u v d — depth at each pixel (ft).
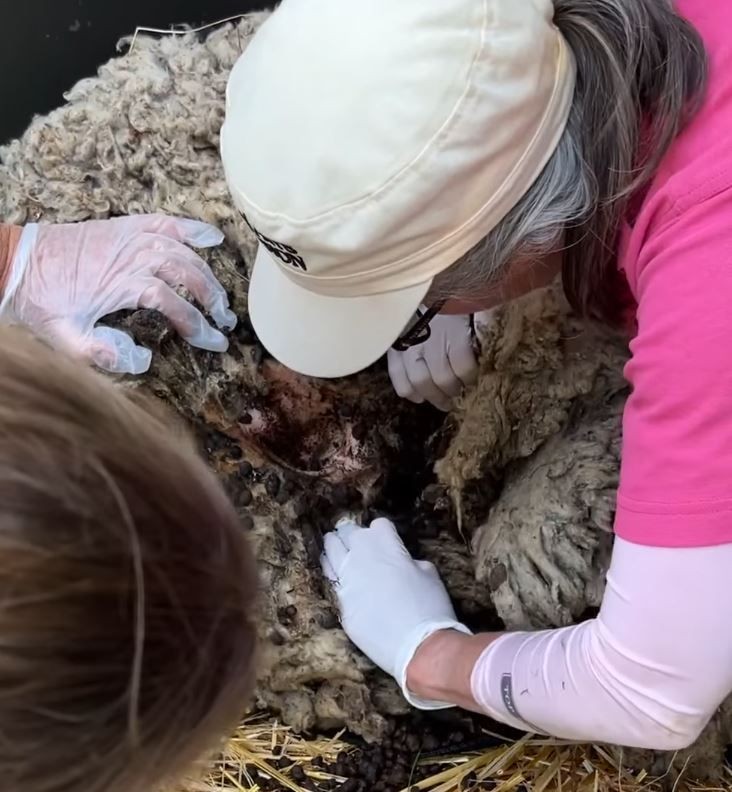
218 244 4.07
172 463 1.63
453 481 4.03
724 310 2.31
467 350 3.95
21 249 3.88
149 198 4.31
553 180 2.56
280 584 3.98
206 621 1.59
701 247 2.39
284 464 4.18
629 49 2.49
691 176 2.45
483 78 2.39
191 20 5.02
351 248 2.57
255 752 3.96
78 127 4.30
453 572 4.17
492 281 2.76
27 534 1.38
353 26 2.44
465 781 3.87
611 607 2.60
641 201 2.60
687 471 2.35
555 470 3.63
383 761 3.94
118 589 1.44
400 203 2.48
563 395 3.77
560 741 3.87
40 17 4.76
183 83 4.34
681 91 2.49
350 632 3.87
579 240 2.72
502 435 3.94
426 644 3.53
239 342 3.98
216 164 4.25
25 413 1.45
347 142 2.46
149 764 1.60
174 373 3.85
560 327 3.68
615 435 3.60
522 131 2.48
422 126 2.41
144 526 1.51
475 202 2.53
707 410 2.31
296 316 3.10
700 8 2.77
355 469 4.26
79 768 1.50
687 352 2.34
